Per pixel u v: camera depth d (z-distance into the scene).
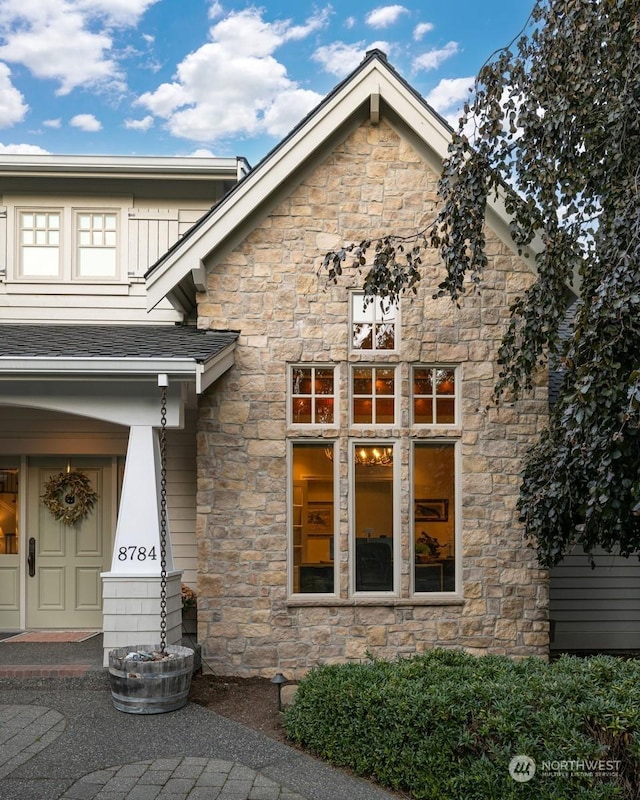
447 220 6.34
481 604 7.53
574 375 5.50
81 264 9.41
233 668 7.33
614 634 9.02
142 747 5.07
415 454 7.74
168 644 6.64
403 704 4.45
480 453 7.66
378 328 7.83
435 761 4.25
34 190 9.38
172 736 5.30
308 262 7.75
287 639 7.38
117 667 5.82
